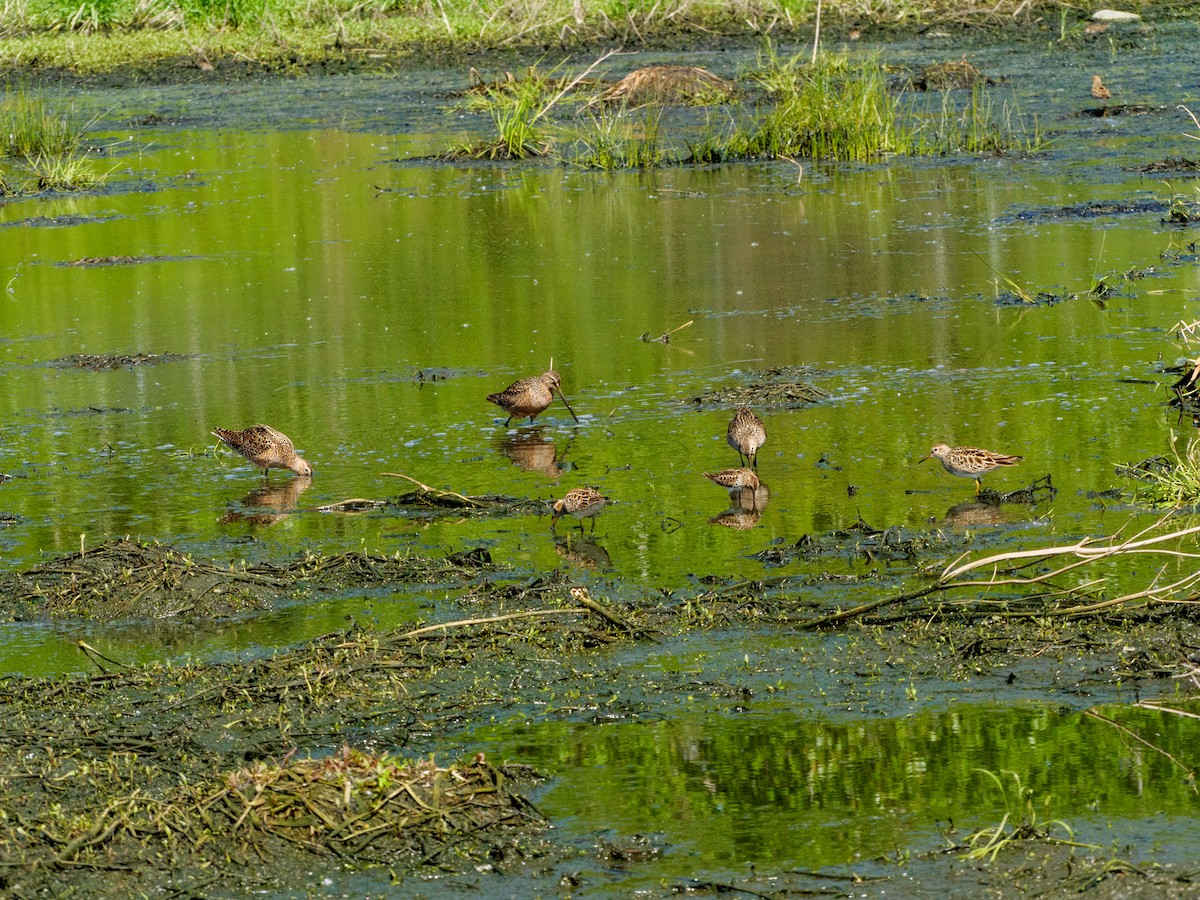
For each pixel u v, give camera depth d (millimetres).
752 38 42000
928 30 41812
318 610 11344
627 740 9141
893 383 16500
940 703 9445
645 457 14570
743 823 8164
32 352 19719
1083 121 31172
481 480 14117
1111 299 19359
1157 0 43438
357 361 18578
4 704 9922
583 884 7641
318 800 8242
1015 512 12609
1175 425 14547
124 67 43531
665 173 29734
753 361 17672
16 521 13586
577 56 41406
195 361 18953
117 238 26281
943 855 7762
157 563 12023
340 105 38125
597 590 11391
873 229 23984
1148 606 10555
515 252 23938
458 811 8250
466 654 10336
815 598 11062
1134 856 7656
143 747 9188
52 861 7859
